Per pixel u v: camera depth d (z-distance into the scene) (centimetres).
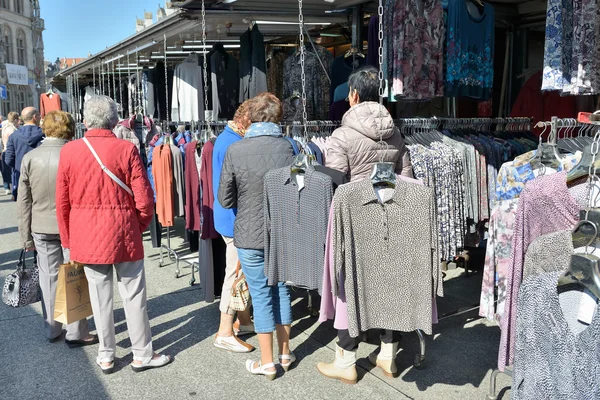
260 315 331
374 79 329
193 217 485
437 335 405
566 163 249
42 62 5381
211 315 455
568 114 512
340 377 331
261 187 316
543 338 161
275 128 330
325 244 289
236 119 367
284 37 750
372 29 436
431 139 431
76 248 328
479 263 555
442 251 398
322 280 297
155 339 406
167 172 552
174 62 944
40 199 377
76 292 365
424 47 384
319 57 559
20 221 382
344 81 528
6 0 4769
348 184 271
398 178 273
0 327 432
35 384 336
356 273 275
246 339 407
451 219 401
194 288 533
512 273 227
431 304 276
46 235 383
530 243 200
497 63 622
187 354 379
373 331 417
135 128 730
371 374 344
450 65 404
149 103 809
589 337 152
